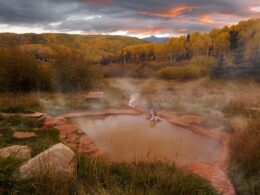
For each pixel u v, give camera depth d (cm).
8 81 1093
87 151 490
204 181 331
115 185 300
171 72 2241
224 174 382
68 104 958
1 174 272
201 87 1501
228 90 1320
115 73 2845
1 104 784
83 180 307
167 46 7262
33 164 297
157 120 793
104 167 350
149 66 3422
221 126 687
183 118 794
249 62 1952
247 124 565
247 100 885
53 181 279
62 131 597
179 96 1166
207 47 5862
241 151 443
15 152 347
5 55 1119
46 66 1292
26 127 599
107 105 1003
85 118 833
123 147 546
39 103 885
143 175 333
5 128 557
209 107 904
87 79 1380
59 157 307
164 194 288
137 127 720
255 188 337
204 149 534
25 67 1140
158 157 486
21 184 270
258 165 381
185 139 607
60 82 1314
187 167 412
